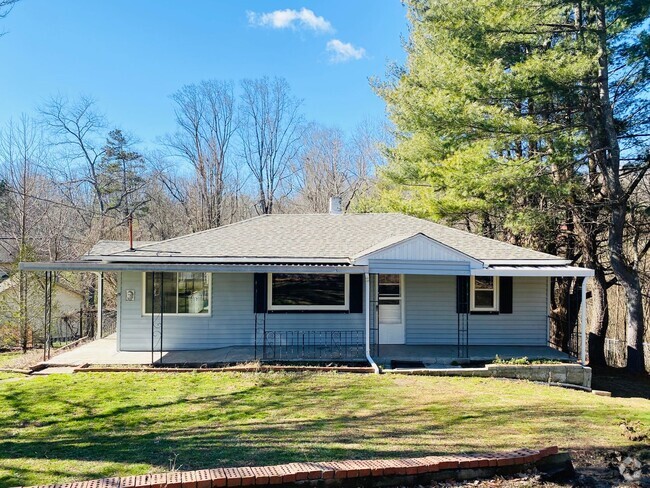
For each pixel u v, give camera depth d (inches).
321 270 462.0
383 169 813.9
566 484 171.8
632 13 501.0
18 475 181.3
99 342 563.2
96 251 516.4
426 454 200.5
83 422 269.3
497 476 171.9
